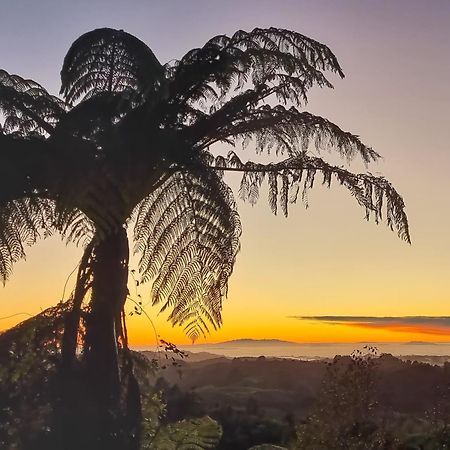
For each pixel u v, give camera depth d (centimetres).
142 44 503
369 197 486
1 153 443
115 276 455
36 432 451
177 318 449
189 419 561
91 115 456
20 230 450
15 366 468
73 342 457
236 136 492
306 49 465
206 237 438
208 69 457
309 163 488
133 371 496
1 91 463
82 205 450
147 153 441
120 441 444
